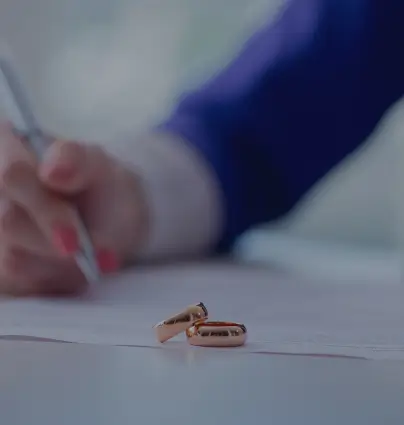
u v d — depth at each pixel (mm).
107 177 787
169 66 1495
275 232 1419
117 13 1508
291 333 559
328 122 1032
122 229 835
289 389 436
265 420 365
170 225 917
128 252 861
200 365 495
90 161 741
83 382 447
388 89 1042
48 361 496
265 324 587
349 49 1027
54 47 1502
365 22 1027
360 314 624
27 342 527
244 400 406
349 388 439
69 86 1508
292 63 1033
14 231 684
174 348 523
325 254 1027
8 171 682
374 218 1492
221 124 1013
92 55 1511
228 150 1002
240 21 1476
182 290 726
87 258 701
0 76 710
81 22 1508
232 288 744
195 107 1028
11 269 687
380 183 1492
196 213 952
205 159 985
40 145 702
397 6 1024
